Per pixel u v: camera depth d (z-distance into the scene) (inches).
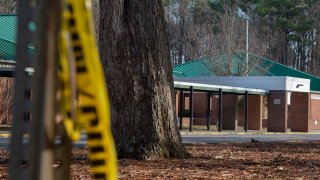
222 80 1769.2
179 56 2992.1
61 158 81.0
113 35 478.0
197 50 2701.8
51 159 74.8
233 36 2325.3
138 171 395.9
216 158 519.5
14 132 85.9
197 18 3093.0
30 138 76.1
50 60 74.0
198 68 2202.3
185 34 2989.7
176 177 367.2
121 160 463.5
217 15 3048.7
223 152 612.1
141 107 479.2
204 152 598.9
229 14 2709.2
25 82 86.0
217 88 1501.0
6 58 1274.6
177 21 3070.9
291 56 3292.3
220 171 406.0
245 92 1603.1
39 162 73.8
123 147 479.2
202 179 360.5
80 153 556.7
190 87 1411.2
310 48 3336.6
